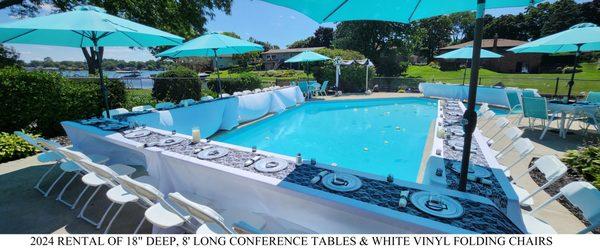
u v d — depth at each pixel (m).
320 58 11.30
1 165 4.56
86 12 3.75
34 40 4.61
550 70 26.42
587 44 6.66
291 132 7.44
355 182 2.14
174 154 2.83
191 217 2.28
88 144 4.29
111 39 5.20
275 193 2.28
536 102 6.25
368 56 23.19
